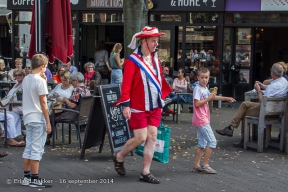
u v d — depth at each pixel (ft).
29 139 20.07
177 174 22.50
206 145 22.66
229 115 42.27
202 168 22.76
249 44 48.78
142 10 28.91
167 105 37.50
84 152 25.07
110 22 50.11
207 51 48.52
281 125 27.61
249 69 49.16
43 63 19.99
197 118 22.26
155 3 48.03
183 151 27.30
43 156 25.48
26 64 51.93
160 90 20.79
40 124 19.89
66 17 30.58
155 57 21.12
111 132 23.85
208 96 22.18
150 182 20.89
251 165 24.56
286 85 27.89
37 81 19.61
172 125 36.27
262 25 46.88
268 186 20.94
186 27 48.55
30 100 19.81
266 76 53.83
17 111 28.07
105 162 24.49
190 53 48.88
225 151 27.76
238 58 49.29
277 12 46.24
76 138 30.83
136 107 20.42
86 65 40.65
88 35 55.57
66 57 30.25
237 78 49.62
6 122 26.91
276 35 53.52
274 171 23.48
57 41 29.71
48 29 30.30
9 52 58.18
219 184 21.04
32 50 29.84
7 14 54.24
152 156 21.11
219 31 47.93
